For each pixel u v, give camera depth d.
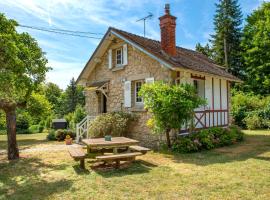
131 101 12.70
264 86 25.86
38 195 5.21
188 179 6.06
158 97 9.57
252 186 5.44
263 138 13.58
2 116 17.30
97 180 6.14
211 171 6.75
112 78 14.05
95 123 12.21
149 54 11.20
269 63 25.12
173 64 10.32
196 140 10.03
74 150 8.29
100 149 8.58
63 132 15.39
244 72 30.06
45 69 8.83
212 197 4.87
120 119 11.91
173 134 10.69
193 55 16.12
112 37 13.62
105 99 15.33
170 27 12.21
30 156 9.49
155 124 10.06
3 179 6.48
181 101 9.29
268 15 24.45
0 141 16.14
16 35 7.64
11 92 8.15
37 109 15.93
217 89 14.09
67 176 6.58
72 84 36.16
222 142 11.19
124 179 6.17
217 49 32.19
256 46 26.28
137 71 12.45
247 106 21.36
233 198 4.79
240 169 6.88
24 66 7.83
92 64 15.23
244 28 29.27
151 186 5.61
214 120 13.58
